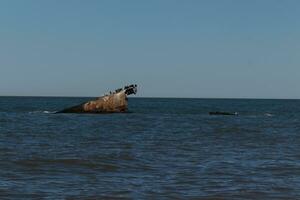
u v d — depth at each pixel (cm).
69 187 1727
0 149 2883
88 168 2206
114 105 8131
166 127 5516
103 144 3406
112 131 4803
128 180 1892
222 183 1839
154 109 12406
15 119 6744
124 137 4088
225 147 3284
